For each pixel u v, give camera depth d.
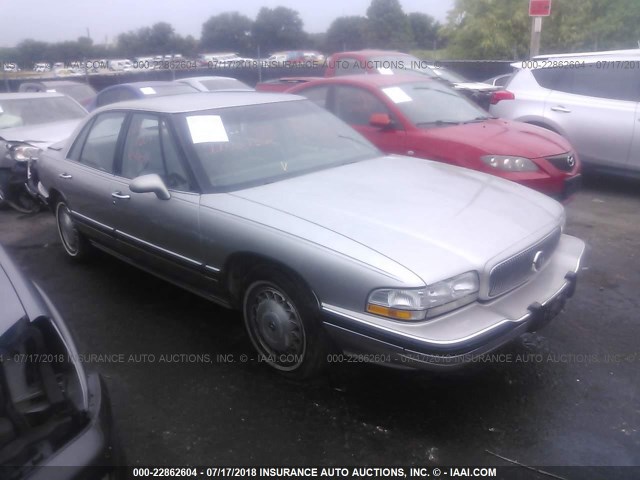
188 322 4.35
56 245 6.24
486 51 24.30
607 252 5.62
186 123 4.09
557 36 23.14
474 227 3.29
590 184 8.41
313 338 3.30
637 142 7.44
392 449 2.98
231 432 3.13
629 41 22.25
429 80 7.32
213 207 3.65
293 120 4.60
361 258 2.98
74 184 4.95
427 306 2.87
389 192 3.73
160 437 3.11
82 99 13.64
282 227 3.29
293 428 3.15
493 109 8.83
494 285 3.11
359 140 4.80
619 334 4.05
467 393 3.41
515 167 5.85
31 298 2.34
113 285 5.05
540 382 3.50
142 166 4.28
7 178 7.48
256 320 3.64
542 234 3.46
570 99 7.98
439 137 6.09
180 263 3.98
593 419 3.18
